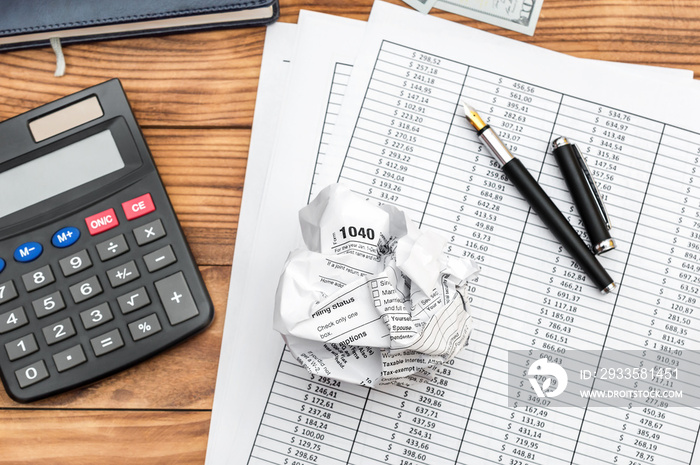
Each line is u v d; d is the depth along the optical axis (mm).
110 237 419
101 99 428
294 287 381
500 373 428
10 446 422
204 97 451
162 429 425
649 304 437
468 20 456
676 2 456
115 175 425
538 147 450
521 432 424
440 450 422
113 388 426
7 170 422
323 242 396
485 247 439
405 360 385
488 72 453
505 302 435
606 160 449
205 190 446
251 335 431
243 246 441
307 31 452
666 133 449
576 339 433
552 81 452
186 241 423
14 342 407
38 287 411
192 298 415
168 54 453
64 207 419
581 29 455
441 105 450
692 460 422
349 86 448
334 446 422
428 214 442
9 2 427
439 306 384
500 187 445
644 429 425
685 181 447
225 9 427
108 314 410
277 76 454
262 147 449
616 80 451
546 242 439
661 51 454
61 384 405
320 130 449
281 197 443
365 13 458
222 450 421
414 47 453
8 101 451
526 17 455
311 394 427
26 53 453
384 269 387
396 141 447
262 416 424
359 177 444
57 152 425
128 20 426
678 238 442
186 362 429
